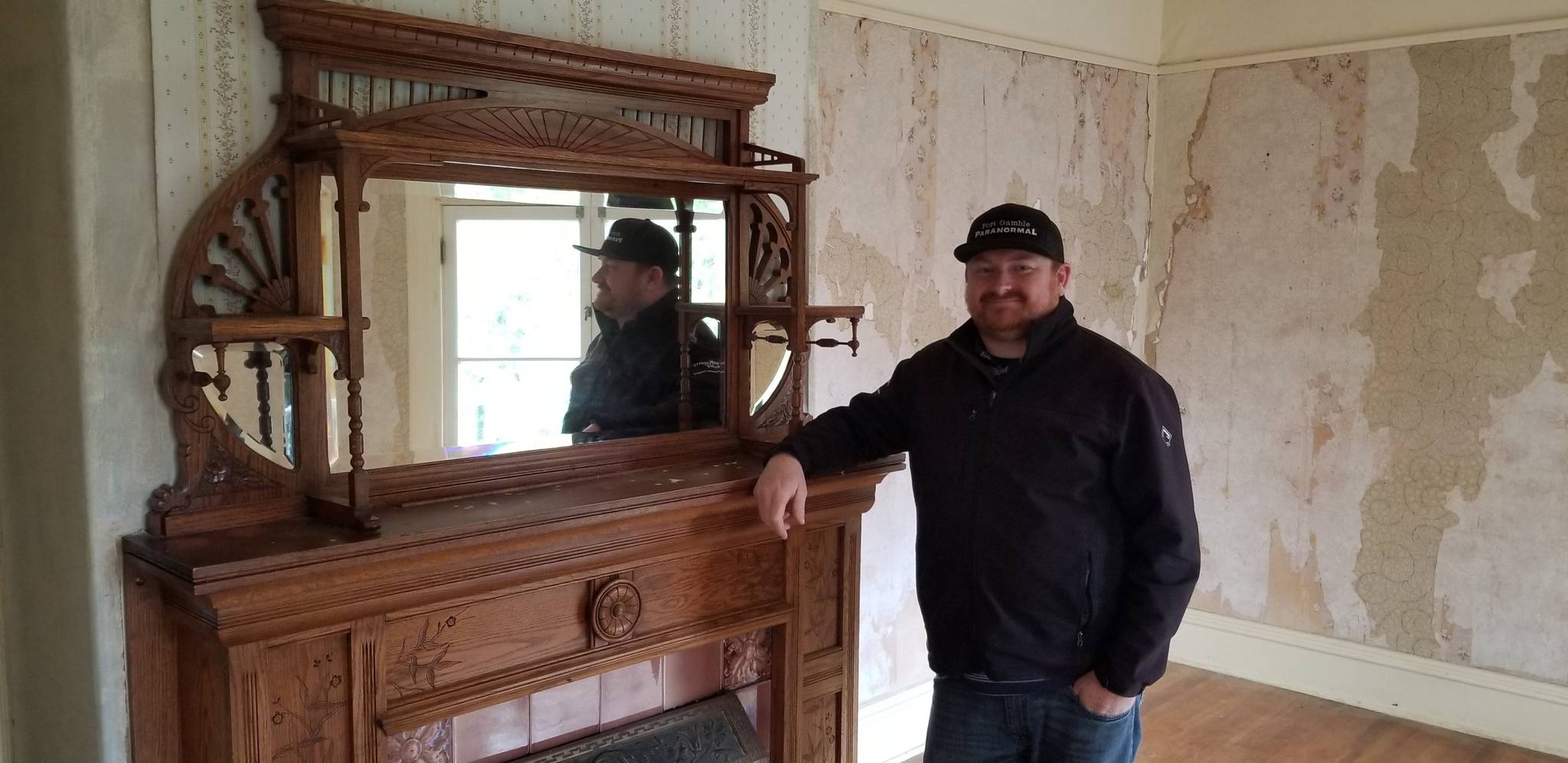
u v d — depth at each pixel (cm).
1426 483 326
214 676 140
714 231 202
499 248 172
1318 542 348
